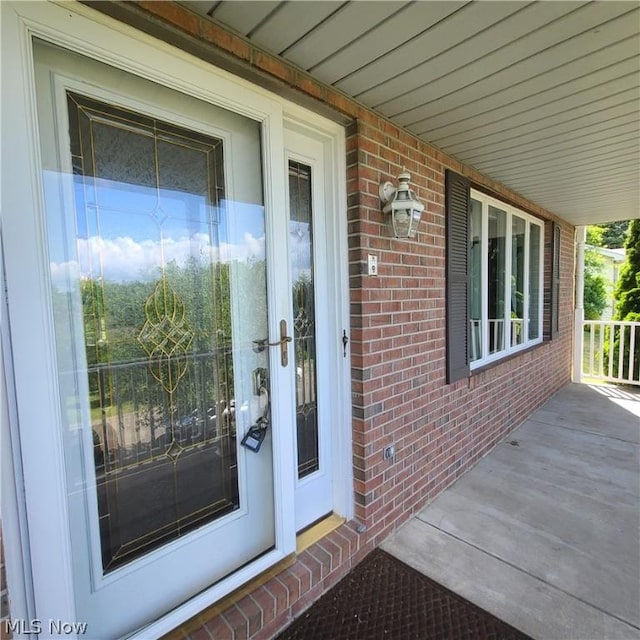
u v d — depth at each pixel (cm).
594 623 157
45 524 109
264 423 170
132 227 130
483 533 216
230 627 141
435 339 254
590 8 126
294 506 181
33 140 104
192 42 127
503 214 385
